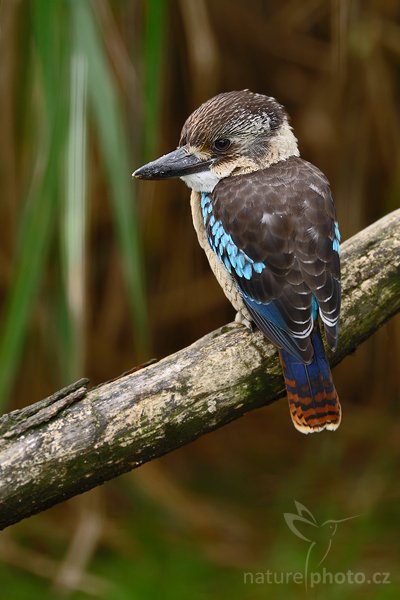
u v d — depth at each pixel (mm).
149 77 9305
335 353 7578
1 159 11203
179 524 11617
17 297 8578
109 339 12633
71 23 8789
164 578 10633
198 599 10281
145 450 6785
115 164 8758
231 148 8305
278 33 12977
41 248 8594
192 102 12148
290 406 7172
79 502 10906
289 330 7227
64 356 9852
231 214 7785
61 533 11492
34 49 10227
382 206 12906
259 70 13156
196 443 13172
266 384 7262
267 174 8086
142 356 12602
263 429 13438
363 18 12227
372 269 7637
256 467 12742
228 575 10656
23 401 11922
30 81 10469
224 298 13172
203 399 6945
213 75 12078
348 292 7566
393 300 7676
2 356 8539
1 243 11859
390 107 12383
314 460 12648
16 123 11102
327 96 12812
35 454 6492
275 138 8344
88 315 12273
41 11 8820
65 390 6684
